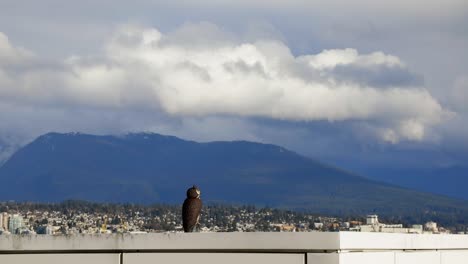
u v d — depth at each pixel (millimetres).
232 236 16016
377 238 16828
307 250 15711
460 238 20156
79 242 16391
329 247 15617
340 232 15633
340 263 15531
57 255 16422
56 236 16453
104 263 16312
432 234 19125
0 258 16531
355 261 15961
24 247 16484
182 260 16141
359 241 16156
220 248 16031
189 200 17547
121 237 16297
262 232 15898
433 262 19172
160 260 16188
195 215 17500
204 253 16078
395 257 17469
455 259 20094
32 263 16484
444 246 19594
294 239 15750
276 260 15828
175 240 16156
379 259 16812
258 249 15906
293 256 15766
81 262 16359
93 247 16344
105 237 16344
